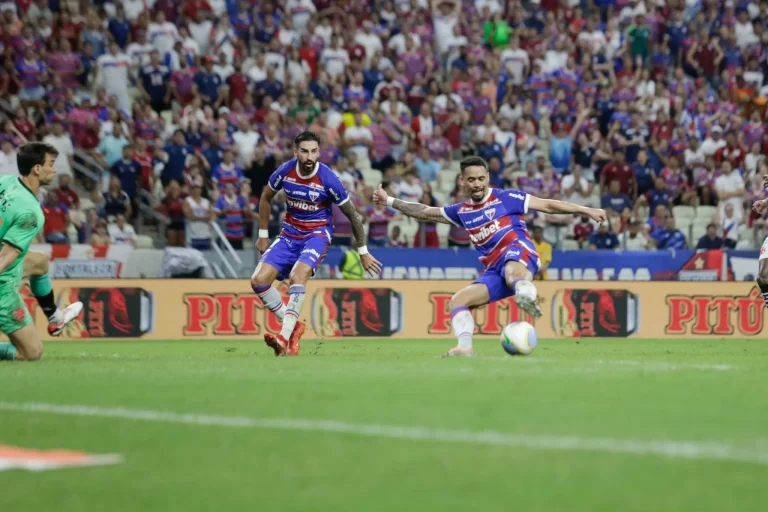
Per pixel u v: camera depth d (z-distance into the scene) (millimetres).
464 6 99688
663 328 69625
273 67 87000
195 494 14664
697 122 93125
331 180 40875
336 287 66438
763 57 100938
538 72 93438
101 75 84875
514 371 30656
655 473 15312
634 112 91125
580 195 81938
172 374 30188
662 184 84188
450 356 38125
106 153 78000
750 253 73812
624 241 76875
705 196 85562
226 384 27016
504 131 88188
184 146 77375
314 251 41062
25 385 27188
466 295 38656
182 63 84125
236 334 66062
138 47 86438
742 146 88562
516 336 39219
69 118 77875
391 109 87312
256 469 16188
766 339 67875
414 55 92125
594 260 72938
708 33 100250
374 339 64938
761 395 24391
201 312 65625
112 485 15266
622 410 21562
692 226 79438
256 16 91688
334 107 87125
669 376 29250
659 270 73375
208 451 17625
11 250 35656
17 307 36719
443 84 93062
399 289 67250
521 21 98562
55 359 38438
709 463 15969
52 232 69750
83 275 67438
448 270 71438
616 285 69188
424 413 21188
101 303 64438
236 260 71500
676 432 18734
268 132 80125
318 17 94375
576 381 27422
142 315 64938
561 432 18766
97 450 17891
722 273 73750
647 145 89688
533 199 37938
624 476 15141
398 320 67188
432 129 87000
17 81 80188
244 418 20875
